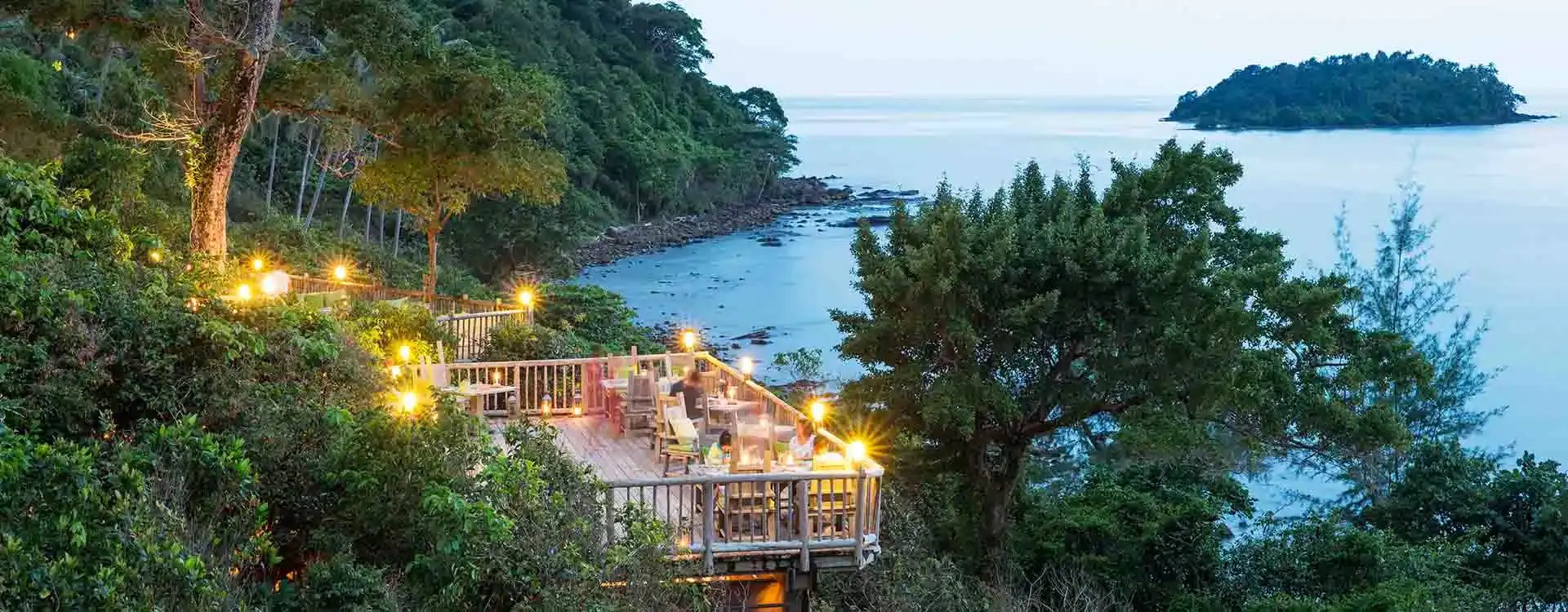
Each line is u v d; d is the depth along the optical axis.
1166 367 20.72
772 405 17.69
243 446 10.89
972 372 20.78
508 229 70.31
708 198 116.12
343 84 28.08
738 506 13.73
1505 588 20.84
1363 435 22.78
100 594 7.61
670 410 16.23
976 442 22.08
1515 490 23.05
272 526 11.06
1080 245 20.97
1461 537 22.58
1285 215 98.00
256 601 9.59
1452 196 115.69
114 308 11.89
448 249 73.50
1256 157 168.62
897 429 21.95
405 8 27.84
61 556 7.93
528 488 10.97
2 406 9.64
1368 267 68.25
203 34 23.22
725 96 151.00
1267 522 23.69
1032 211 22.97
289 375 12.91
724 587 13.66
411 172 29.34
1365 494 30.16
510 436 12.33
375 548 10.92
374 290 29.73
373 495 10.78
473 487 10.79
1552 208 106.06
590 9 141.62
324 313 15.95
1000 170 160.12
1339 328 23.69
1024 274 21.08
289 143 73.12
